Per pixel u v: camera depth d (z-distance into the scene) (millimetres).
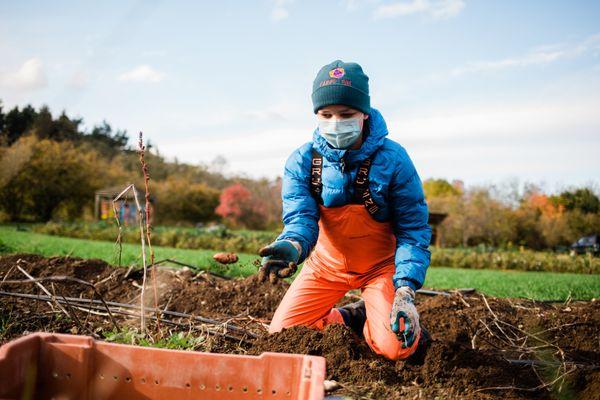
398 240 3662
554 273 16562
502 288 8672
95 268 5660
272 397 2395
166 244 20109
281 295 5316
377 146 3516
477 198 31562
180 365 2418
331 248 3781
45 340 2422
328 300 3889
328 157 3551
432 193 48094
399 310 3141
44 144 34844
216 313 4914
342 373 3150
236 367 2400
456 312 5250
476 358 3459
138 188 31500
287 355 2393
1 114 34906
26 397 2295
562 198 32906
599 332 4883
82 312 4379
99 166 40562
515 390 3168
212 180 49062
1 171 31844
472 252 20375
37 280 3457
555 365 3633
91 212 39062
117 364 2439
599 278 12820
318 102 3410
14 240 13531
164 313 4559
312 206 3639
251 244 19359
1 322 3871
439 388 3098
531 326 5039
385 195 3564
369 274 3834
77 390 2402
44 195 35188
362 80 3398
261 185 43469
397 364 3363
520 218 31078
